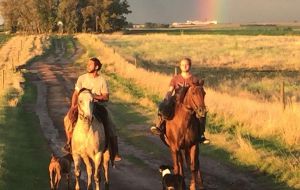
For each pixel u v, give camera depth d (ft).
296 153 45.80
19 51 246.68
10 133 57.77
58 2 548.72
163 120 36.24
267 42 250.98
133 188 39.22
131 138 59.16
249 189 38.40
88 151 33.30
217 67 146.00
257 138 53.42
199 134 34.91
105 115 34.58
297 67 141.08
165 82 99.14
